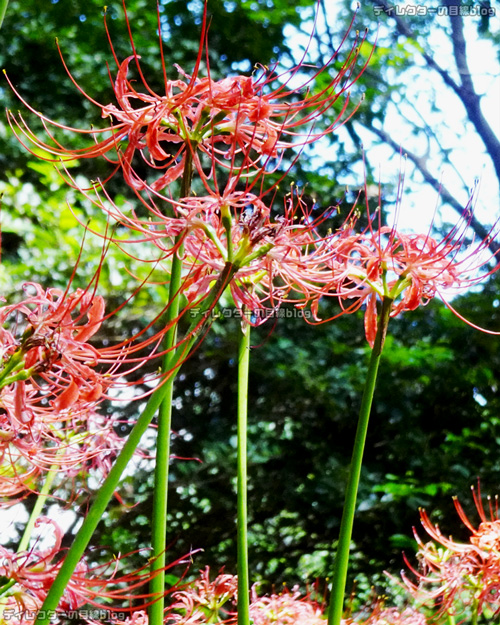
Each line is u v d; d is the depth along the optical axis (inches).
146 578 55.1
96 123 288.0
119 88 64.7
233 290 69.4
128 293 210.2
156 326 216.8
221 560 276.7
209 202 60.4
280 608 97.8
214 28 311.7
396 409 280.1
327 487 268.4
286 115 66.5
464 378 290.2
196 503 278.5
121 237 214.7
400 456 275.1
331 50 334.6
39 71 290.5
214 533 279.7
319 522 281.7
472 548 92.2
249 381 295.6
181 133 64.2
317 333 301.3
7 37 290.4
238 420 74.9
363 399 66.7
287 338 298.5
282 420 293.6
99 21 292.2
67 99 291.3
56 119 278.2
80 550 47.7
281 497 283.6
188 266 72.1
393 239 71.0
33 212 208.7
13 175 251.4
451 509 265.4
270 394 292.2
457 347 311.1
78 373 50.1
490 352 309.4
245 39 317.4
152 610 60.7
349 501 64.6
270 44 321.7
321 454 286.8
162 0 304.3
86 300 51.3
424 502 248.1
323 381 281.1
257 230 59.9
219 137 66.4
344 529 64.1
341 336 303.3
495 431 282.7
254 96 64.5
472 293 313.1
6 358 51.6
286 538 285.9
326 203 302.5
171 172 66.5
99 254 205.2
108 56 291.6
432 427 300.0
